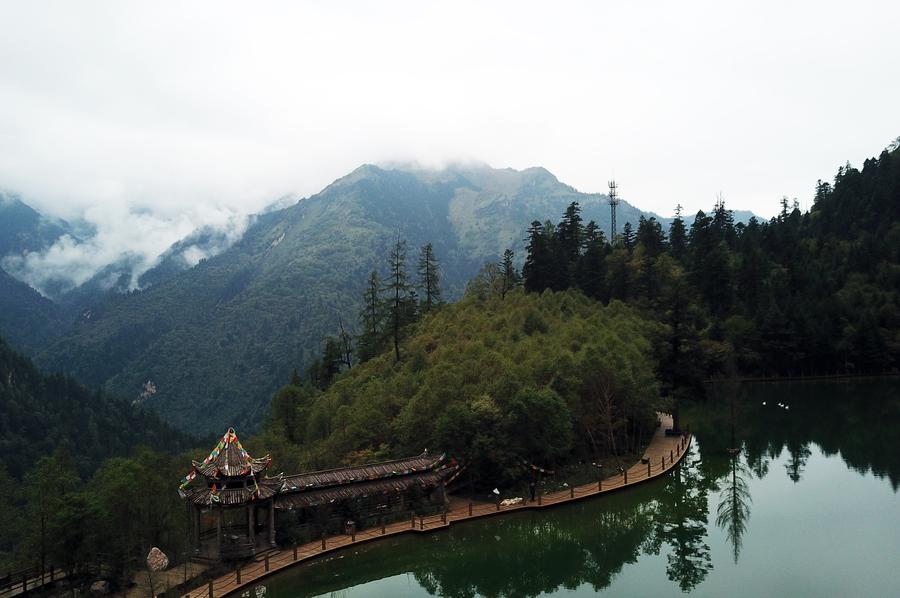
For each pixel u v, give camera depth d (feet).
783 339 489.67
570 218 518.37
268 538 166.40
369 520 184.75
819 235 648.38
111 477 160.86
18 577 145.89
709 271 518.37
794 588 145.18
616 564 168.96
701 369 311.68
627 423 266.57
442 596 153.89
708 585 150.51
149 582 142.10
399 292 383.65
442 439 209.67
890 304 504.43
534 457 216.95
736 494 223.10
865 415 355.77
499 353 257.34
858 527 183.42
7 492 192.95
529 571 166.50
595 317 323.78
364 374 325.83
